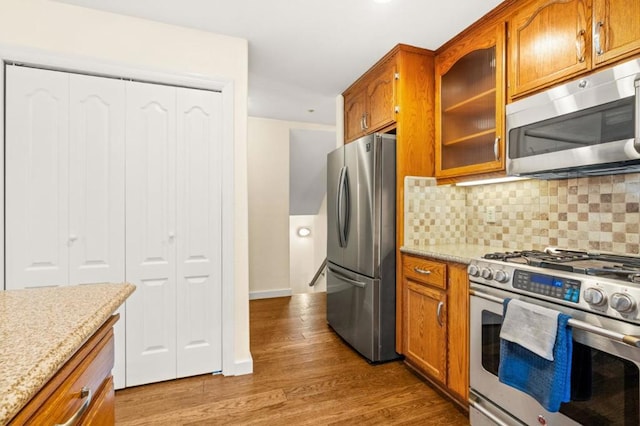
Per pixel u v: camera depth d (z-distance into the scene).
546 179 1.95
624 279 1.11
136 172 1.99
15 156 1.77
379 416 1.73
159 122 2.04
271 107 3.69
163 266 2.05
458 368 1.77
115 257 1.95
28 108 1.79
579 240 1.77
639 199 1.52
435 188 2.41
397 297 2.34
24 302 0.84
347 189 2.63
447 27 2.04
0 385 0.46
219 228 2.16
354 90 3.00
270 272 4.24
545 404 1.18
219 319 2.17
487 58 1.96
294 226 5.98
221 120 2.15
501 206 2.24
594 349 1.12
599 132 1.33
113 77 1.95
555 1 1.55
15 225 1.77
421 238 2.37
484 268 1.56
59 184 1.85
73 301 0.85
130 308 1.98
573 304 1.16
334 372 2.21
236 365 2.15
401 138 2.30
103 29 1.89
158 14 1.92
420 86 2.34
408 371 2.22
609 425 1.08
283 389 1.99
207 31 2.10
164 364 2.06
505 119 1.82
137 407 1.79
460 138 2.16
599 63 1.37
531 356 1.26
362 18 1.96
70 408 0.67
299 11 1.89
